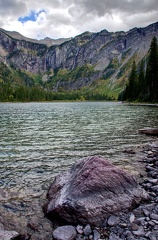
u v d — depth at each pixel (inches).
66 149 733.9
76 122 1475.1
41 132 1079.6
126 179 353.1
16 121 1560.0
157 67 3587.6
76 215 288.7
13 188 414.6
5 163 578.2
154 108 2719.0
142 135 975.0
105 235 259.9
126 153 668.1
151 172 474.3
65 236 258.2
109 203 303.4
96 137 936.3
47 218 312.3
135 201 322.3
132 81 4872.0
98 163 362.6
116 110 2615.7
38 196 380.8
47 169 529.3
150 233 252.4
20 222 302.5
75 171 383.2
